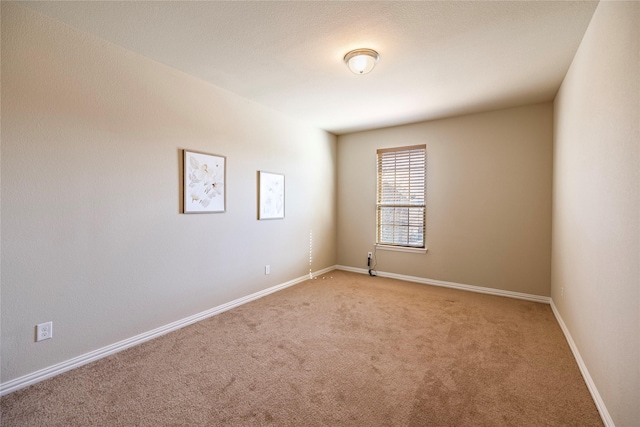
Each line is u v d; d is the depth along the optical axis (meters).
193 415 1.66
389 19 2.00
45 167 1.99
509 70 2.74
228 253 3.30
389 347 2.44
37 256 1.97
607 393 1.62
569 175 2.65
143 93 2.52
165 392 1.86
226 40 2.27
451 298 3.71
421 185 4.43
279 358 2.27
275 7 1.88
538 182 3.63
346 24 2.06
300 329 2.79
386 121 4.40
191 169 2.89
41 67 1.96
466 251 4.10
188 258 2.90
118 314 2.38
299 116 4.16
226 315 3.14
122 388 1.90
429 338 2.60
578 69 2.34
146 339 2.56
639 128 1.29
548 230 3.59
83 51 2.15
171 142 2.73
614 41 1.60
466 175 4.08
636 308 1.32
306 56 2.51
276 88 3.19
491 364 2.18
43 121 1.98
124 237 2.42
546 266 3.60
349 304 3.47
